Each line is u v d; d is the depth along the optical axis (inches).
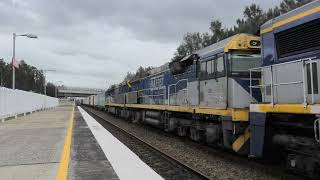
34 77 4261.8
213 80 542.9
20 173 375.9
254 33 504.1
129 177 366.9
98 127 966.4
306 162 339.6
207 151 574.9
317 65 326.0
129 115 1272.1
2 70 3929.6
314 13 331.6
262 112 389.4
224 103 502.0
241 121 469.4
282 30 374.3
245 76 492.7
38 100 2148.1
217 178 391.5
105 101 2071.9
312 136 338.0
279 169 416.5
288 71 363.3
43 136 705.6
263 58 407.5
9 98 1253.1
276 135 387.9
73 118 1369.3
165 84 831.7
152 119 950.4
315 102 322.7
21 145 578.6
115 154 508.4
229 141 490.0
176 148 609.9
